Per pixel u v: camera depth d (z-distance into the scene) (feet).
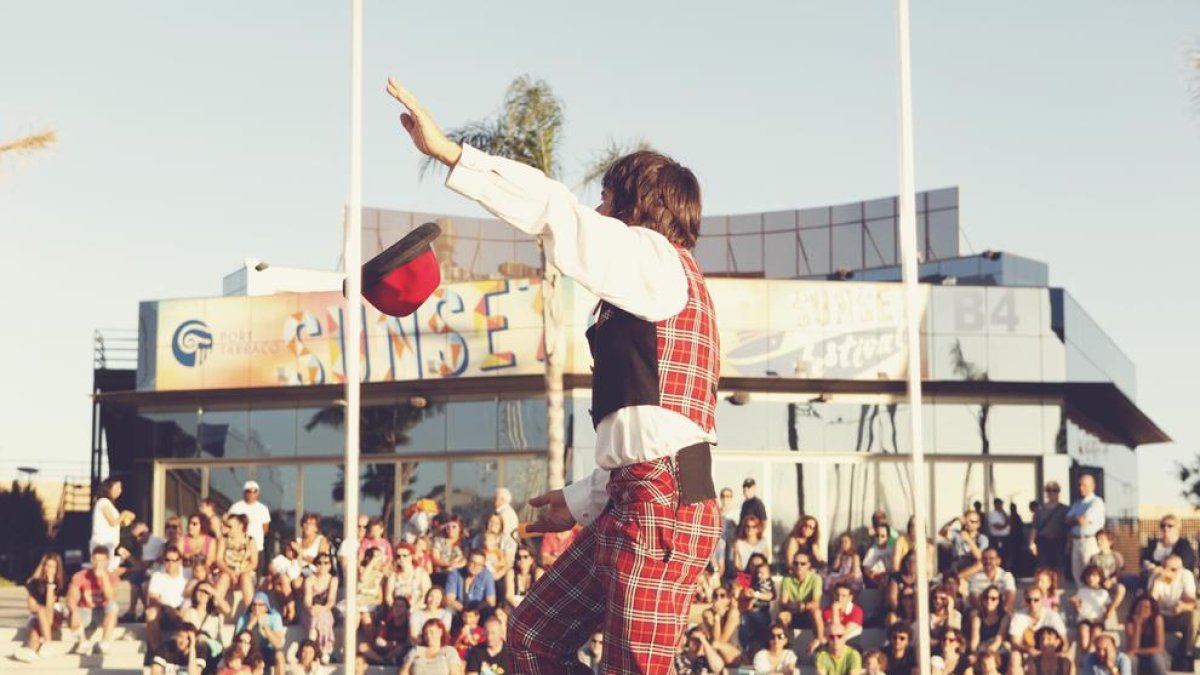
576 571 9.38
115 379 94.68
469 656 48.21
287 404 89.56
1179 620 50.72
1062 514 58.13
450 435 85.40
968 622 48.60
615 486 8.78
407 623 50.11
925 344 86.94
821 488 85.87
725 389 85.25
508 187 8.20
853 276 110.83
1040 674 47.80
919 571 10.66
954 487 86.99
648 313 8.55
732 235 116.16
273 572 52.80
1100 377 98.58
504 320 83.66
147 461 92.17
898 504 86.63
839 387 86.58
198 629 50.42
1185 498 103.30
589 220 8.34
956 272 104.94
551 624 9.46
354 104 11.06
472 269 106.83
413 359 85.25
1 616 69.31
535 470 83.05
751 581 51.16
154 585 52.03
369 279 9.62
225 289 99.14
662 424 8.55
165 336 90.58
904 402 87.35
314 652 49.96
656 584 8.60
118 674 53.78
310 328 88.28
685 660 47.67
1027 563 66.44
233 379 89.35
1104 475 104.27
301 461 88.94
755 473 85.15
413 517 59.36
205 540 55.36
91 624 54.90
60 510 109.70
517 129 70.33
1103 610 51.57
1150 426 109.70
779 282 85.66
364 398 87.45
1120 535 91.66
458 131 70.69
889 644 48.16
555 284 73.10
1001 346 87.61
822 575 53.62
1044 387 88.48
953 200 108.99
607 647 8.76
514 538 51.98
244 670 48.62
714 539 8.81
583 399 82.94
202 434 91.35
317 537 54.65
